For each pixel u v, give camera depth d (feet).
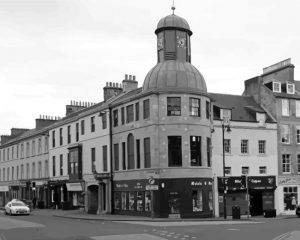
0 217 121.70
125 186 127.65
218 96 148.56
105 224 92.38
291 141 146.92
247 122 139.13
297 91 157.38
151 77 120.16
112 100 142.82
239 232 70.18
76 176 153.28
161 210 112.78
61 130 170.19
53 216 128.67
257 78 153.38
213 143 131.85
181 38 124.47
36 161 192.54
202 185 115.75
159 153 114.93
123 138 130.21
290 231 71.77
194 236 63.77
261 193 139.44
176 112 116.16
